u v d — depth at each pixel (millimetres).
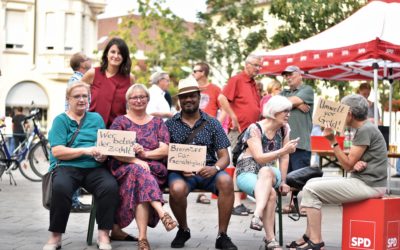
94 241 8508
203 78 12648
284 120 8398
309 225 7727
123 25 44375
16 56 44344
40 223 10039
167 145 8367
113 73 8891
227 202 8125
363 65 14484
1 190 15172
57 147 8039
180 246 8258
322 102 7574
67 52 44906
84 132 8258
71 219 10375
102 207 7996
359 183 7449
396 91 27219
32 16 44594
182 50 33938
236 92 11672
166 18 42750
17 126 25891
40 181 17656
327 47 12656
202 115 8562
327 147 13195
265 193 7984
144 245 7801
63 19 44906
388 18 12547
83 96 8266
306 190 7664
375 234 7328
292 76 11562
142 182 7875
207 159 8484
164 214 7723
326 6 25000
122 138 8016
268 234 8055
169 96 13078
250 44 32500
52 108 45125
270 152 8211
